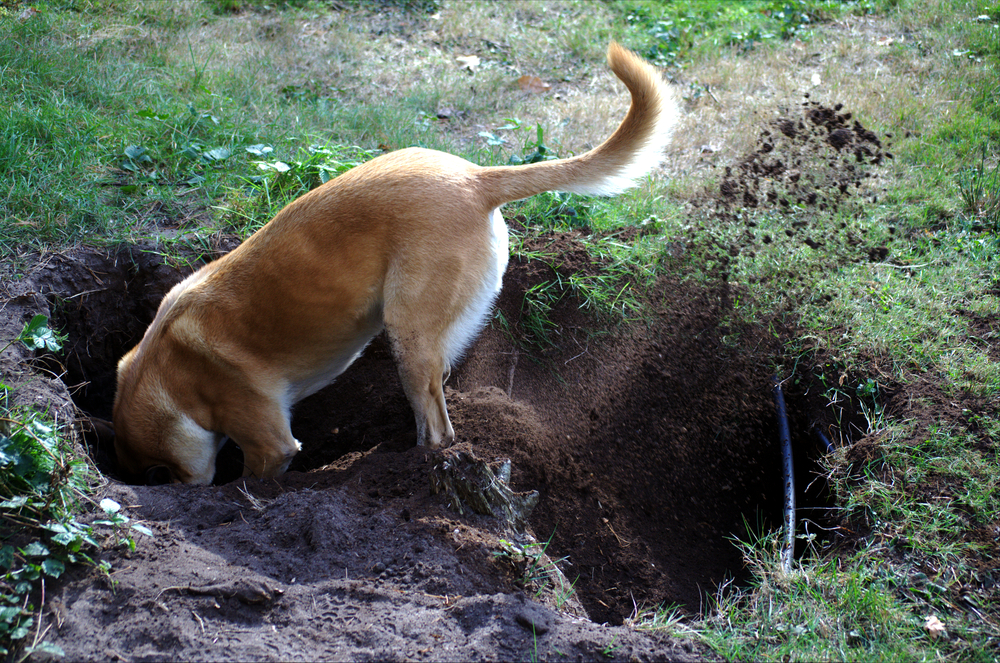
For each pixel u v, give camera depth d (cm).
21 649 218
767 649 247
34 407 301
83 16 688
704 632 255
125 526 262
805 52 764
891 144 566
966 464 312
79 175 463
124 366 355
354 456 362
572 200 502
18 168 447
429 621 237
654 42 801
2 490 250
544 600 264
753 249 468
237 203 464
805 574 276
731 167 562
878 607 259
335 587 247
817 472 365
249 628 231
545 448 366
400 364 321
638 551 345
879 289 427
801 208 497
